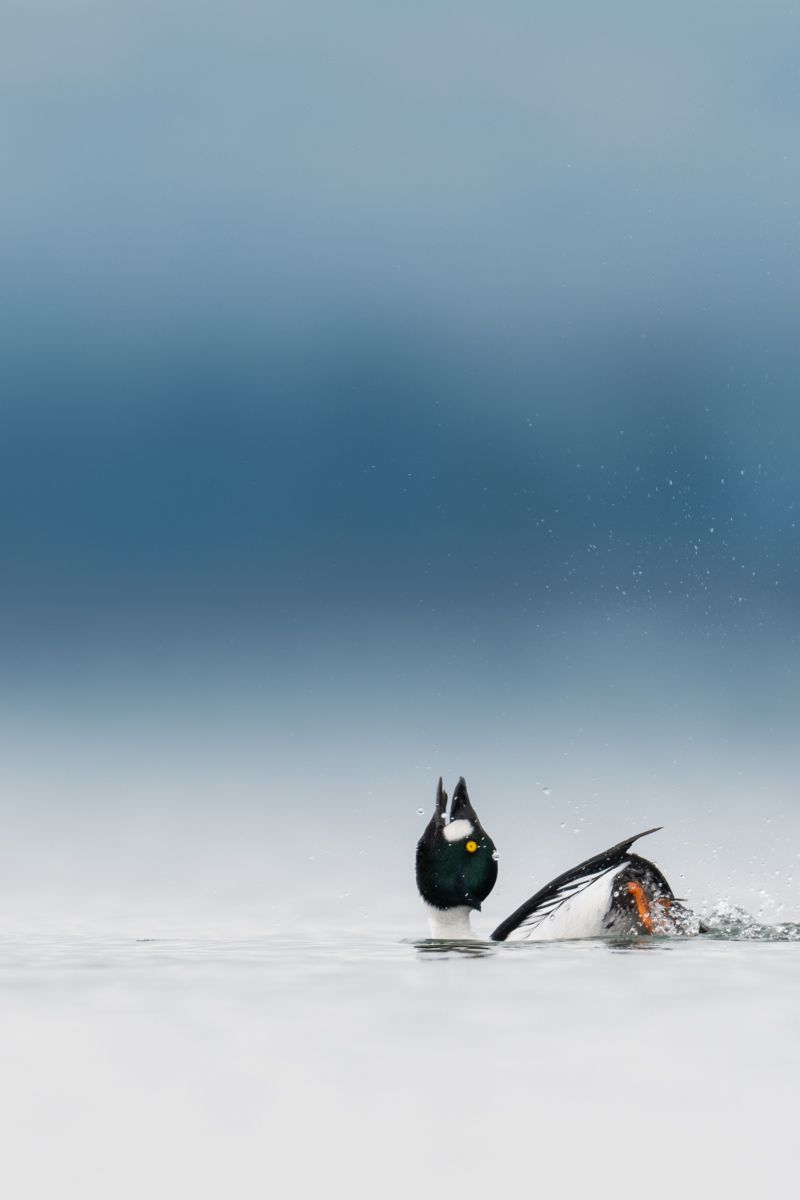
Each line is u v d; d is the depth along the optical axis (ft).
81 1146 27.22
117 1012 40.11
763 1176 25.34
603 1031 36.22
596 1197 24.27
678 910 62.54
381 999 41.73
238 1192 24.91
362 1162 26.11
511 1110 28.94
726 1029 36.45
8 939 61.72
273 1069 32.40
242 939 61.26
